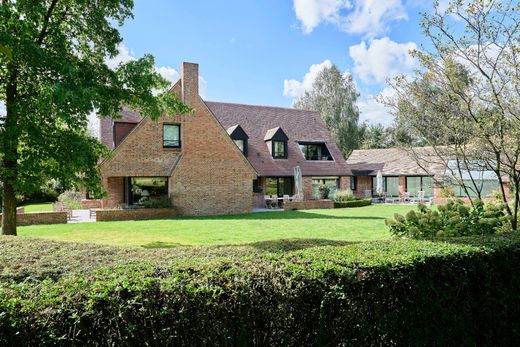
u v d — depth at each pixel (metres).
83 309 2.35
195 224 16.34
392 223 7.76
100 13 10.30
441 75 7.38
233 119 30.09
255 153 28.31
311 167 29.81
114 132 21.23
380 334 3.42
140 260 4.55
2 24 7.84
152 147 20.95
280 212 23.11
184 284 2.71
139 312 2.50
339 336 3.18
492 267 4.39
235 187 22.84
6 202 10.22
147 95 10.27
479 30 6.68
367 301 3.34
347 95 45.97
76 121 9.48
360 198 32.56
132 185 21.67
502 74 6.76
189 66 21.97
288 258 3.63
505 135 6.86
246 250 5.04
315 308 3.08
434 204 28.44
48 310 2.27
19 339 2.18
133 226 15.66
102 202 22.39
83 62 10.06
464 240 4.98
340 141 45.38
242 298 2.79
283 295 2.93
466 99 7.12
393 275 3.54
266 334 2.89
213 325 2.68
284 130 31.34
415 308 3.69
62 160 9.38
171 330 2.56
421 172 32.81
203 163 21.97
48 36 9.77
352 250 4.10
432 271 3.84
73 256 4.98
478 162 7.97
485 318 4.33
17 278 4.05
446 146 8.21
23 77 8.95
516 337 4.54
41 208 29.84
